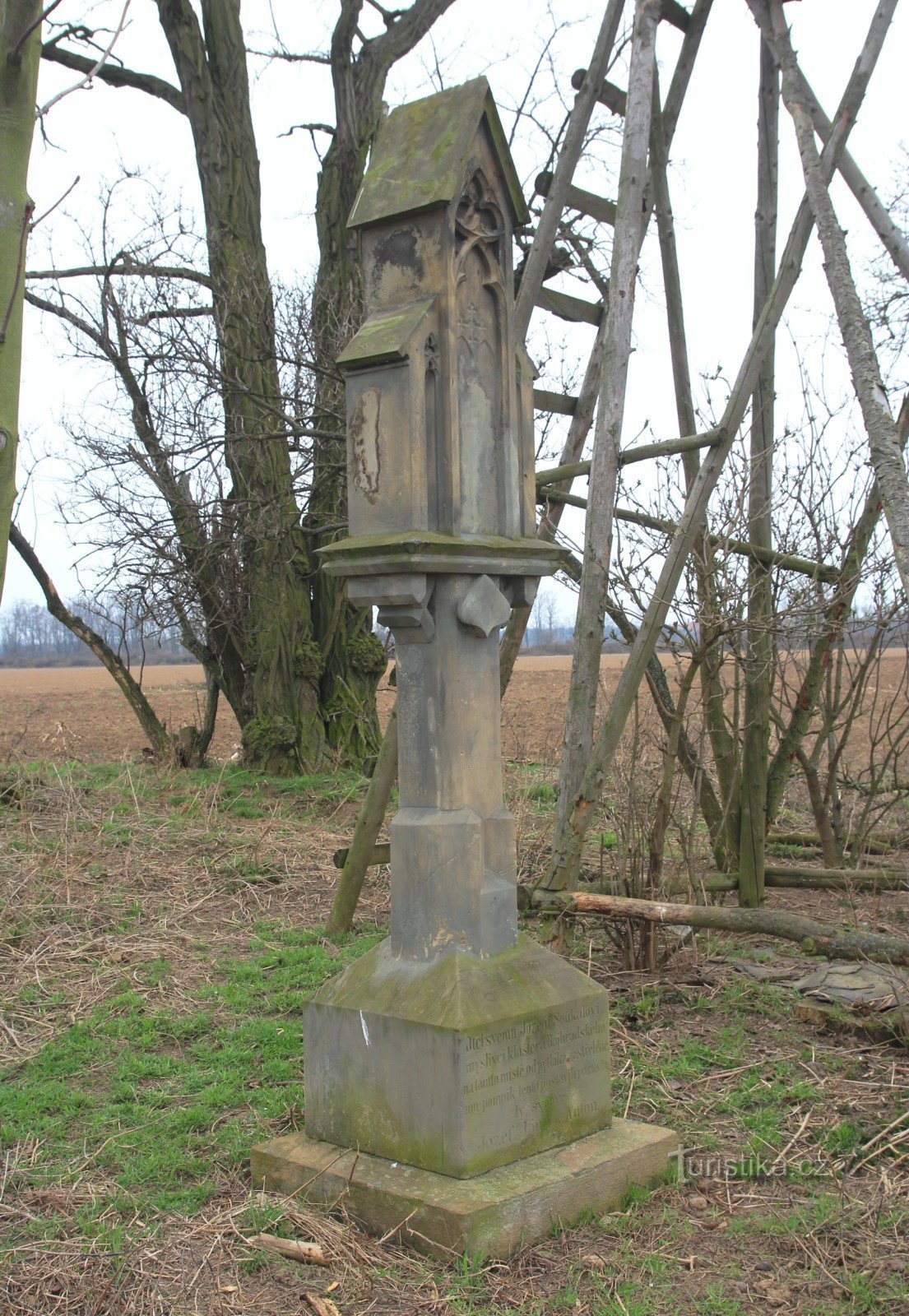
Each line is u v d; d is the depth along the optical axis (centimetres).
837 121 631
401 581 363
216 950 681
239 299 1297
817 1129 416
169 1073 486
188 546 1349
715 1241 344
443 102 396
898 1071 468
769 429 716
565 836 580
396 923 382
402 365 368
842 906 744
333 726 1429
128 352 1276
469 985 358
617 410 581
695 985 586
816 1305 310
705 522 602
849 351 522
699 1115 432
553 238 673
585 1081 384
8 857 840
